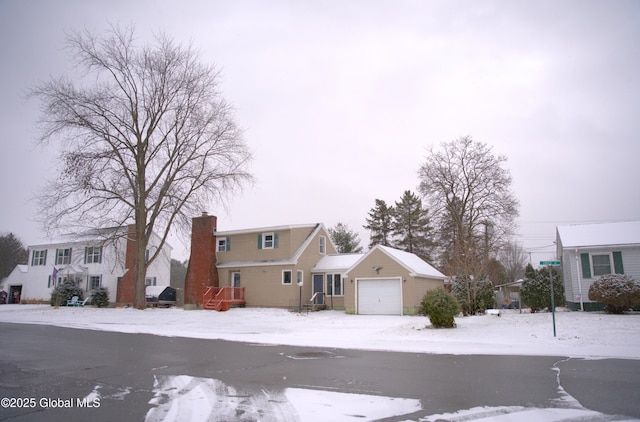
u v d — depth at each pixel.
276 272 34.78
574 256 26.33
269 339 16.58
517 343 14.35
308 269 35.50
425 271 30.61
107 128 32.44
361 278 29.75
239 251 36.78
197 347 14.40
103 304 39.22
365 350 13.61
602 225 28.12
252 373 9.83
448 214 46.47
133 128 33.81
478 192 44.41
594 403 7.15
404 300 28.30
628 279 21.64
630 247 25.03
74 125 31.58
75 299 39.38
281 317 27.50
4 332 19.09
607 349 12.91
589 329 16.06
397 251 32.00
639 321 17.67
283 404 7.25
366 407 7.05
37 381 9.00
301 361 11.48
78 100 31.62
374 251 29.64
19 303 48.34
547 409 6.84
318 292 34.69
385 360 11.57
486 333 16.50
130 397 7.70
